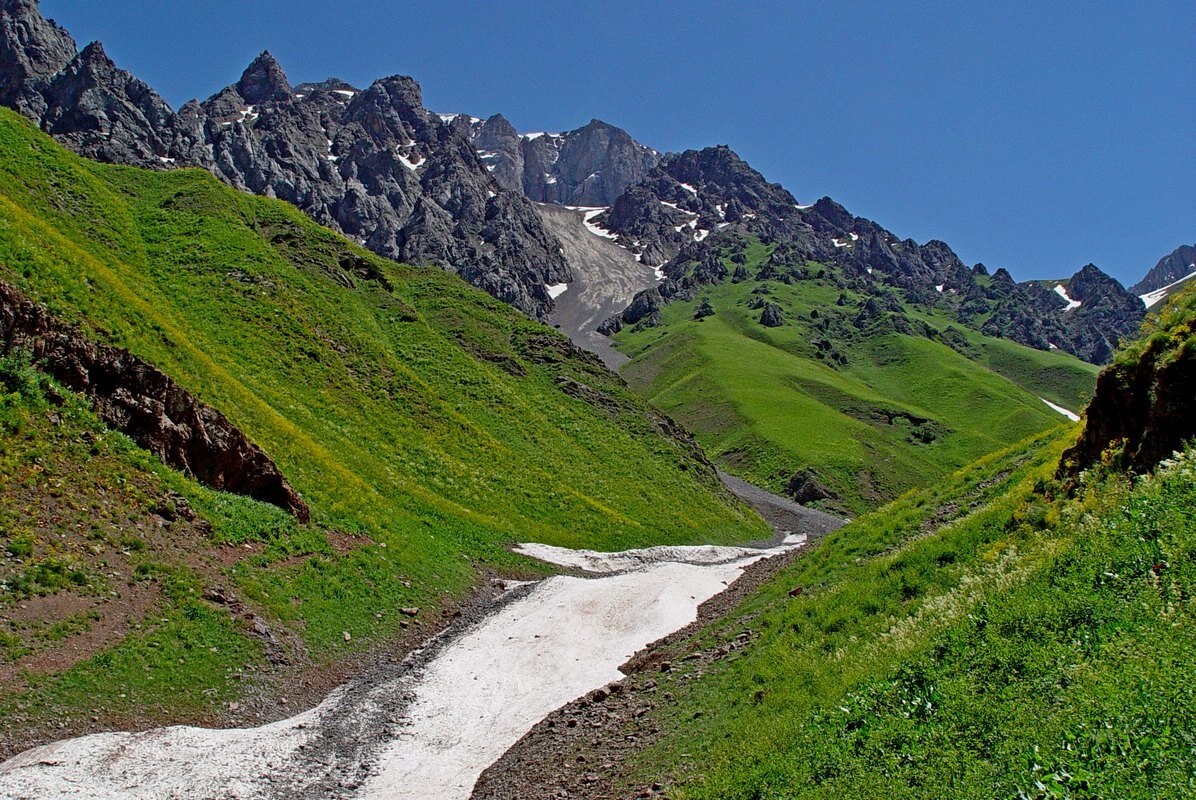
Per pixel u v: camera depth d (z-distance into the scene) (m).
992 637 12.24
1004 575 14.59
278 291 63.22
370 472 43.12
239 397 38.16
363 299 86.19
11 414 22.05
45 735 15.38
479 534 43.09
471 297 112.31
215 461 28.58
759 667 16.80
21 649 16.97
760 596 26.34
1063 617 11.79
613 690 20.94
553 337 106.62
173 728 16.83
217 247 69.19
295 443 37.94
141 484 24.28
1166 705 8.48
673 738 15.48
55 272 32.19
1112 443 17.16
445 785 16.45
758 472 155.62
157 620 20.20
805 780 11.20
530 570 40.78
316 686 21.58
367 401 55.03
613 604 31.66
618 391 100.56
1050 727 9.34
